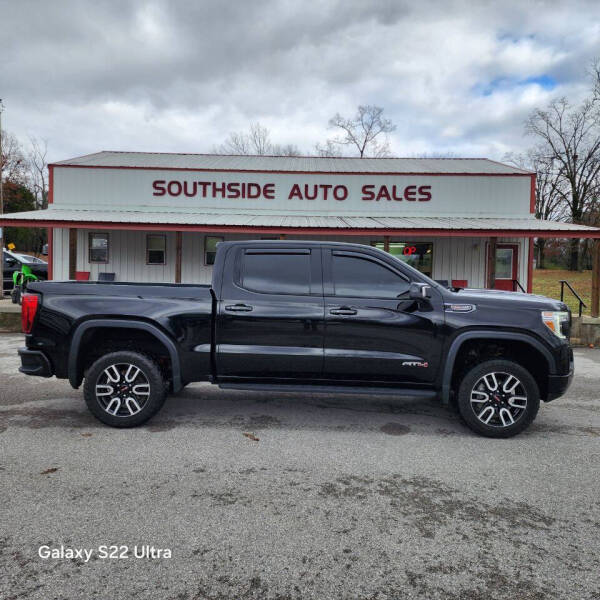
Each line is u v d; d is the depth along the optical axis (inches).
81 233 613.6
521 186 621.6
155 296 179.9
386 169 679.7
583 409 219.9
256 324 177.9
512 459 156.1
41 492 127.3
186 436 173.2
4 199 1752.0
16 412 200.2
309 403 221.5
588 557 101.7
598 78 1501.0
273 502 123.9
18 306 453.7
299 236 615.5
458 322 173.8
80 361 181.5
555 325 172.9
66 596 87.0
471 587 91.2
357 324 175.9
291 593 88.9
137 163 666.2
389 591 89.8
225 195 631.2
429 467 148.7
